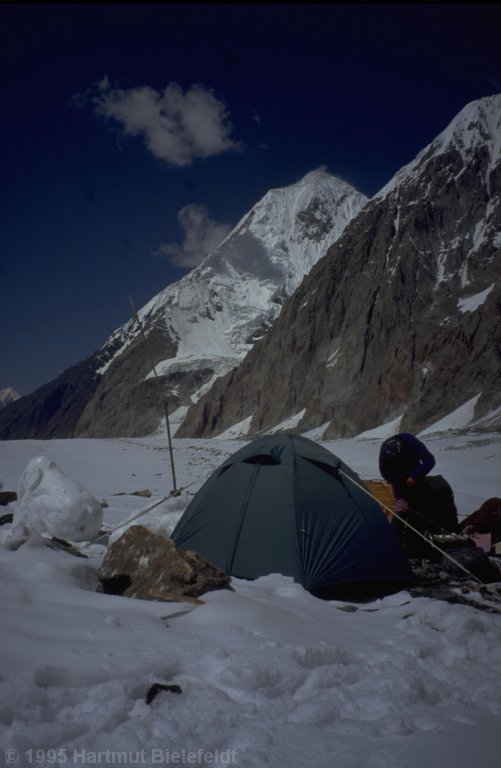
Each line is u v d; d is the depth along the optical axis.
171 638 4.21
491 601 6.84
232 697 3.55
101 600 4.91
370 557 7.39
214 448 76.56
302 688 3.76
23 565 5.94
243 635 4.41
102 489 23.95
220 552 7.48
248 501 7.68
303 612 5.37
